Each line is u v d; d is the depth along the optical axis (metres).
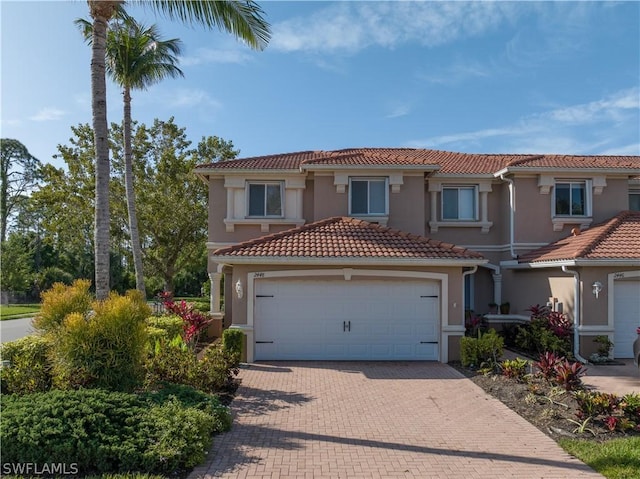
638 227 16.39
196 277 56.00
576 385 9.95
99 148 11.83
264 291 14.49
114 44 18.67
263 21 12.67
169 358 10.17
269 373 12.64
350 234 15.64
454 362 14.09
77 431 6.40
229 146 32.03
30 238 49.06
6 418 6.58
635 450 7.04
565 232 18.52
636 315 14.89
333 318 14.50
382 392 10.75
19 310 35.22
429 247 14.81
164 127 30.73
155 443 6.53
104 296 11.60
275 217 18.53
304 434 7.98
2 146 54.28
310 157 20.70
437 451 7.25
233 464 6.69
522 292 18.33
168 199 28.62
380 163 17.75
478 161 21.47
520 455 7.11
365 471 6.50
